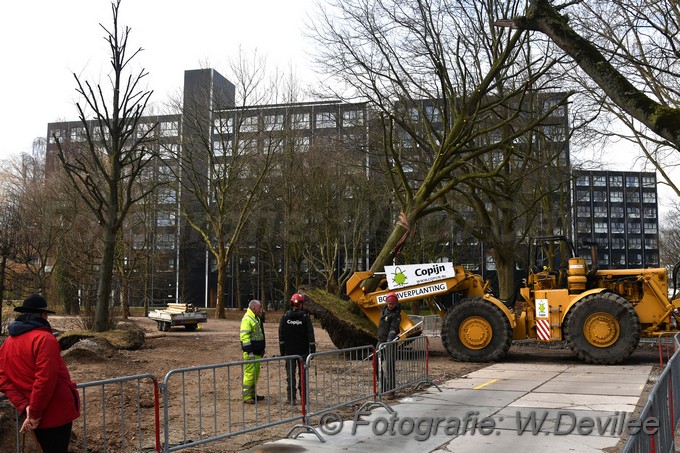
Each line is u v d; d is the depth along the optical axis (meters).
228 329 31.06
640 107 6.00
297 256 40.94
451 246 44.19
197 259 56.19
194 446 7.01
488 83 19.53
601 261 86.06
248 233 45.50
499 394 10.38
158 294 57.22
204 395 10.67
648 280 14.96
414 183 27.81
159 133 38.44
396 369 10.64
